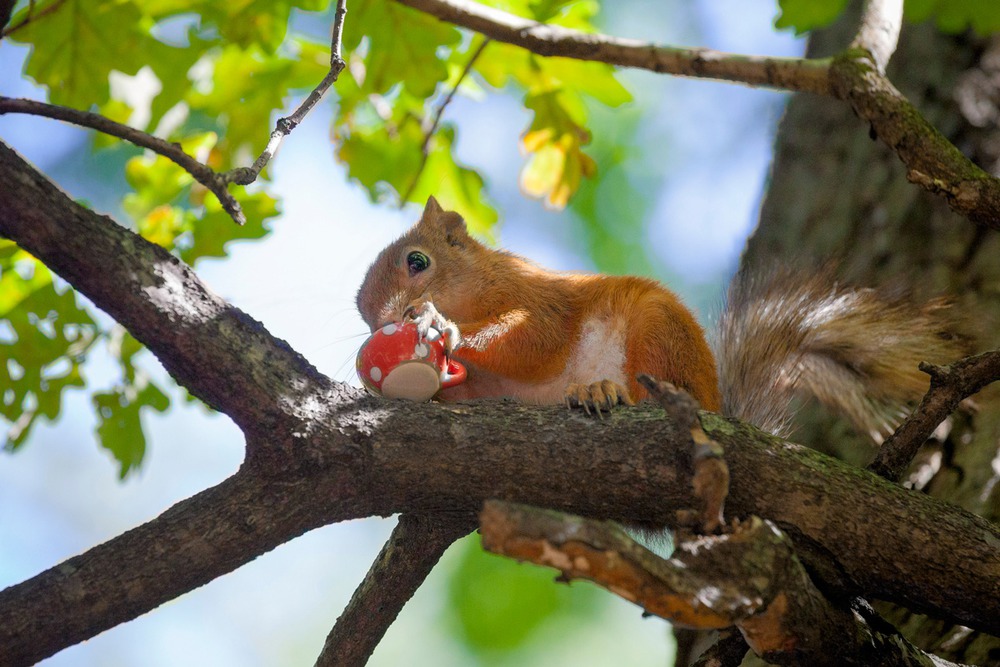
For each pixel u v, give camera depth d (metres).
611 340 10.05
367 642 8.02
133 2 10.75
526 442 7.09
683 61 9.10
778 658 6.68
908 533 6.85
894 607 8.85
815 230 11.20
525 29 9.46
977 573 6.78
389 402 7.21
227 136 11.77
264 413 6.86
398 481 7.02
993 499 8.89
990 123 11.03
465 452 7.04
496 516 5.69
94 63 10.91
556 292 10.39
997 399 9.37
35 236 6.53
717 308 10.87
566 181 12.14
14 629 6.49
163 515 6.90
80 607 6.58
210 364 6.80
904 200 10.85
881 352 9.83
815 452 7.20
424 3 9.53
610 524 5.82
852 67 8.41
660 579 5.82
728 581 6.19
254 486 6.90
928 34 11.66
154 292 6.73
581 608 14.99
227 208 6.55
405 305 10.66
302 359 7.17
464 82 12.20
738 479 6.97
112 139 11.83
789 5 9.75
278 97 11.79
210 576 6.85
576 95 12.00
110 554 6.71
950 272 10.27
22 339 10.38
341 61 7.27
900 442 7.35
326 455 6.92
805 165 11.77
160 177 11.44
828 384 9.88
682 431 6.63
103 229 6.72
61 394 10.52
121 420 10.66
